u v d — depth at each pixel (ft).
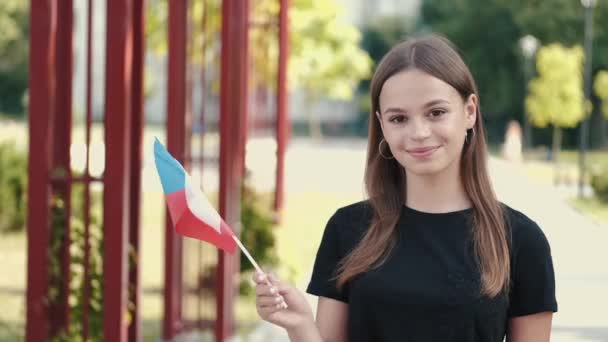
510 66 224.53
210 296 34.01
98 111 188.85
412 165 10.26
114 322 20.36
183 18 30.78
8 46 195.52
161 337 31.89
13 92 199.82
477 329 10.27
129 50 20.20
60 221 22.03
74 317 22.85
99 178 21.42
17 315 36.96
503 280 10.19
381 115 10.48
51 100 20.77
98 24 191.01
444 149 10.23
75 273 22.79
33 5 20.53
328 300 10.93
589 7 107.65
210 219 9.87
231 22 29.78
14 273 47.52
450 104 10.21
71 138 22.22
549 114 143.33
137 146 24.45
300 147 184.03
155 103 238.07
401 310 10.31
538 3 217.77
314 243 57.67
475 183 10.62
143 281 45.27
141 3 23.88
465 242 10.41
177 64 30.73
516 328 10.66
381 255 10.49
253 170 54.49
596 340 34.19
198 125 36.65
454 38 225.76
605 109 177.99
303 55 99.60
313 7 97.91
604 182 87.56
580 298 42.27
